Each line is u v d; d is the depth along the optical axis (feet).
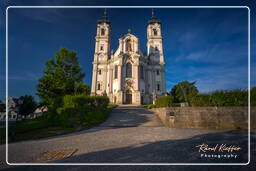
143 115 63.82
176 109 45.19
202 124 42.06
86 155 20.95
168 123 45.39
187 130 38.37
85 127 46.11
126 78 149.79
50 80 75.00
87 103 60.59
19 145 28.02
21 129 44.11
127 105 126.11
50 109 66.74
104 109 69.67
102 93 148.77
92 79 165.48
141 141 27.71
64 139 31.71
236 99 44.11
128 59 155.33
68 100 60.03
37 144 28.14
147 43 185.06
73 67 81.25
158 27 182.19
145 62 166.71
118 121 54.70
